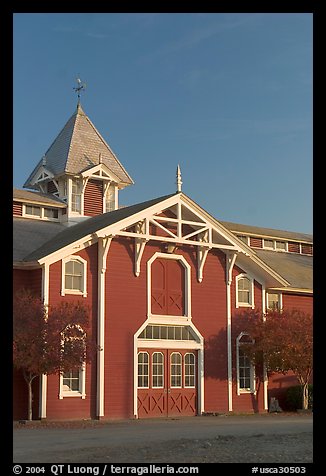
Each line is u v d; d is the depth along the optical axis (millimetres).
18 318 23734
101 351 27375
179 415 29656
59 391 26203
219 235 31625
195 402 30406
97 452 15555
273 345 31500
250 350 32281
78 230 29641
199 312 30969
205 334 31062
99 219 31125
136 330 28625
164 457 14836
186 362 30422
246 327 32562
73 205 34531
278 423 25172
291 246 43688
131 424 24859
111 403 27391
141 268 29234
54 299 26531
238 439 18484
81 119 37469
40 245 29594
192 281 30984
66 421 25625
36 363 23703
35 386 26047
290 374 34656
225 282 32188
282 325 31531
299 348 31250
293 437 19016
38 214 33469
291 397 33500
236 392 31984
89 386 27062
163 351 29641
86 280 27531
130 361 28250
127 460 14344
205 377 30828
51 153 36438
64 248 26734
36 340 23672
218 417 29250
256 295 33531
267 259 39469
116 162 37281
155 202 29453
